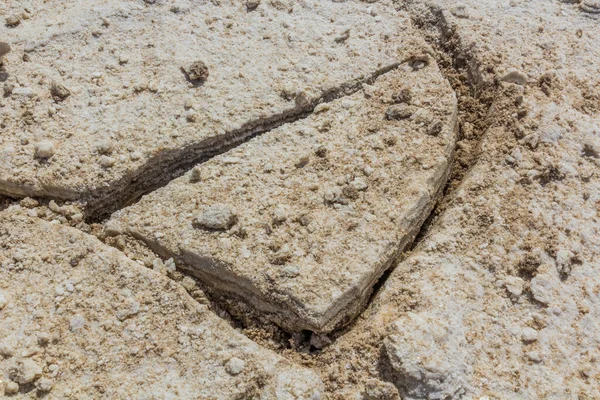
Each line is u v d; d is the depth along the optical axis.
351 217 0.88
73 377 0.78
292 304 0.82
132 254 0.87
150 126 0.94
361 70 1.01
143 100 0.96
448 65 1.05
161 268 0.86
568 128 0.97
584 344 0.83
